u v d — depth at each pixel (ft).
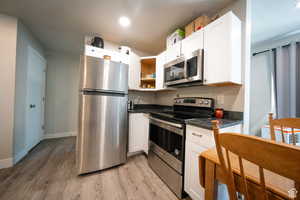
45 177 5.30
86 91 5.52
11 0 5.10
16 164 6.26
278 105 7.74
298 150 1.04
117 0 5.06
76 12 5.82
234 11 4.99
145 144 7.30
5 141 5.94
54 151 7.94
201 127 3.75
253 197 1.79
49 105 10.46
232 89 4.95
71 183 4.98
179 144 4.59
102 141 5.89
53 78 10.62
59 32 7.60
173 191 4.62
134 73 8.16
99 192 4.53
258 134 8.84
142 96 9.70
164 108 9.15
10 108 6.04
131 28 7.01
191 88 6.88
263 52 8.69
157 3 5.16
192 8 5.43
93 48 6.66
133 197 4.34
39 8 5.57
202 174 2.57
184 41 5.83
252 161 1.38
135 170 6.07
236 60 4.42
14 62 6.12
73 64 11.41
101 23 6.61
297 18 6.05
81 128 5.44
